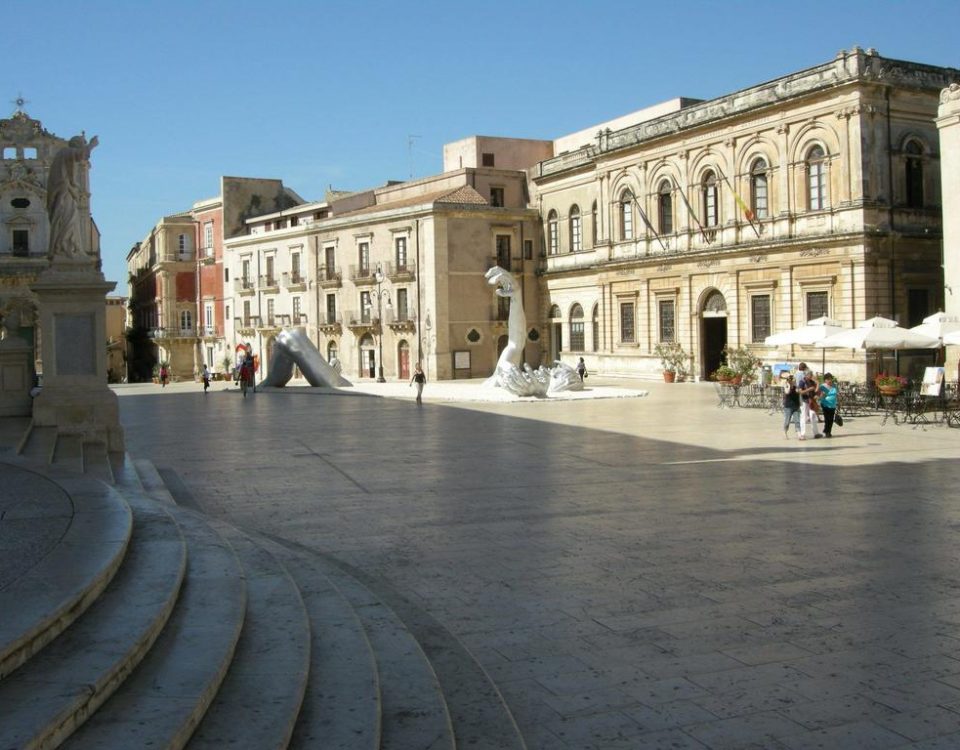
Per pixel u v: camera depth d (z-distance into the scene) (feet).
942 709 20.58
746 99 148.25
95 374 61.00
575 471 57.93
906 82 133.39
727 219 153.69
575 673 23.09
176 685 16.53
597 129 215.10
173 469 61.21
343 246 224.94
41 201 233.14
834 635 25.61
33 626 16.66
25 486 32.42
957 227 108.17
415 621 27.07
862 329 97.71
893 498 46.80
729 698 21.42
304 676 18.40
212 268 280.92
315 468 60.90
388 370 214.07
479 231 204.13
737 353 135.03
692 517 42.55
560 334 208.44
